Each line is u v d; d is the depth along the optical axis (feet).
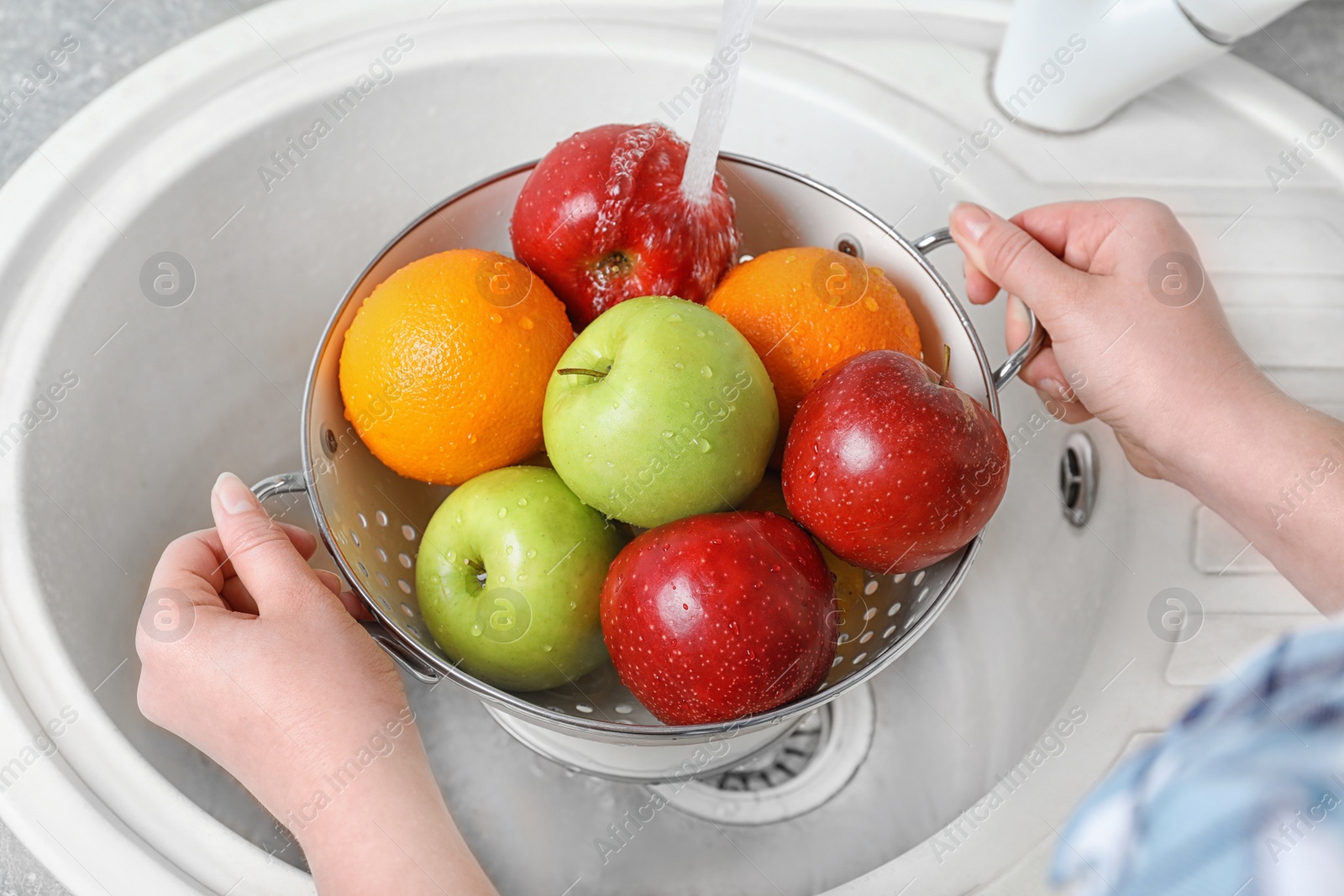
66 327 1.87
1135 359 1.84
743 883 1.94
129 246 1.98
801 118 2.29
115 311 1.98
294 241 2.24
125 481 1.99
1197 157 2.23
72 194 1.98
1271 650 0.59
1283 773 0.51
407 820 1.44
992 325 2.38
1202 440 1.80
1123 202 1.95
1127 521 1.96
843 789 2.10
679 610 1.40
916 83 2.29
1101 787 0.69
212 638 1.48
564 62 2.25
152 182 2.00
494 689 1.44
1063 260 2.06
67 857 1.42
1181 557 1.88
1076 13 2.06
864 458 1.43
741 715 1.46
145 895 1.40
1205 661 1.74
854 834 2.03
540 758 2.07
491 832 1.97
